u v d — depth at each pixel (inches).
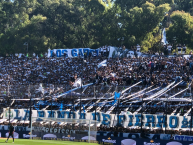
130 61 2150.6
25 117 1501.0
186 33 2915.8
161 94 1512.1
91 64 2288.4
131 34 3075.8
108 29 3181.6
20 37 3499.0
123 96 1496.1
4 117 1537.9
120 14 3351.4
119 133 1339.8
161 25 3543.3
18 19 3777.1
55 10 3663.9
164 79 1771.7
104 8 3314.5
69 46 3587.6
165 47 2389.3
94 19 3363.7
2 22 3882.9
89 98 1503.4
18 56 2824.8
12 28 3646.7
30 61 2635.3
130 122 1348.4
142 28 3036.4
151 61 2050.9
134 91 1519.4
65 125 1286.9
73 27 3646.7
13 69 2593.5
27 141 1247.5
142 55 2207.2
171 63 1995.6
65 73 2267.5
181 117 1283.2
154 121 1317.7
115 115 1371.8
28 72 2468.0
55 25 3624.5
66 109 1526.8
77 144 1175.6
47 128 1315.2
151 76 1782.7
